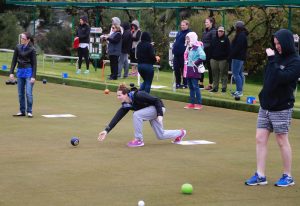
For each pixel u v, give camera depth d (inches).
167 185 295.0
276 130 293.0
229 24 866.1
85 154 363.3
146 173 319.0
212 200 270.2
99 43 846.5
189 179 307.9
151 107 390.3
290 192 285.9
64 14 1386.6
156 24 975.6
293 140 428.8
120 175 313.1
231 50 613.0
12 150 372.2
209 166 338.6
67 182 297.0
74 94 672.4
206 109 580.1
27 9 1338.6
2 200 263.7
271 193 283.7
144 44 584.1
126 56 788.6
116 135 429.4
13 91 672.4
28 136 419.8
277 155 371.9
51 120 490.3
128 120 497.4
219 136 438.6
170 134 401.1
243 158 362.0
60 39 1090.7
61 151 370.9
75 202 262.5
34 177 305.7
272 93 289.0
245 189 290.2
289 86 289.3
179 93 649.0
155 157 359.3
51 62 1020.5
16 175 309.4
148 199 269.7
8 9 1344.7
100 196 273.0
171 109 576.1
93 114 527.8
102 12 1003.3
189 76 573.0
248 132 458.6
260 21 801.6
